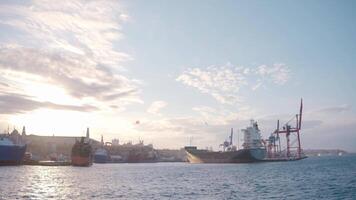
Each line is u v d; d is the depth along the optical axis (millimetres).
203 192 80312
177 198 70188
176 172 175625
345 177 118938
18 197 72125
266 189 85500
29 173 158250
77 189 88500
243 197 70688
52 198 70875
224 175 143500
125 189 88562
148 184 103125
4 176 133000
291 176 130125
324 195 72125
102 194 77562
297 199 66875
